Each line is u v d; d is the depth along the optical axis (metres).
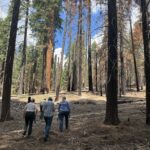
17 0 22.64
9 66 22.00
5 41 46.47
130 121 18.69
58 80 36.22
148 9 19.05
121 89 43.47
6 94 21.84
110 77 17.88
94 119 20.39
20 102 33.91
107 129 16.61
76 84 45.53
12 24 22.38
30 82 66.25
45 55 44.28
